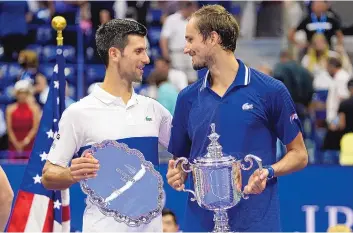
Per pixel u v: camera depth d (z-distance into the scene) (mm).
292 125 9883
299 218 18797
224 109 9805
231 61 9867
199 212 10141
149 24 26719
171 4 26016
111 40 10477
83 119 10430
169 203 18328
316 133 21688
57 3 26219
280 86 9820
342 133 21375
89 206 10422
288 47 24734
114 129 10430
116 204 10250
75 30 25391
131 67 10469
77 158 9688
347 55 25781
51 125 12570
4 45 26531
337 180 18750
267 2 25188
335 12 26750
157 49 26344
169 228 16531
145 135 10531
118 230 10297
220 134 9789
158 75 22625
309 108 22406
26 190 12523
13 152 20812
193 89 10102
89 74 24875
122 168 10273
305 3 25516
